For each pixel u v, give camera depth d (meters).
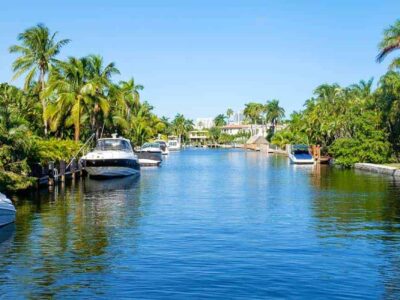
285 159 83.94
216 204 25.53
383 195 29.33
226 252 14.95
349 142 60.03
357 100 74.25
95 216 21.47
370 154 57.72
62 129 53.81
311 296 11.12
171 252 14.93
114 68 57.41
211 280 12.21
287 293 11.30
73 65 50.88
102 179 41.31
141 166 62.66
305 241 16.47
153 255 14.59
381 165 53.41
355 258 14.25
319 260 14.04
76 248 15.45
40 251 15.08
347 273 12.80
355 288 11.66
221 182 39.03
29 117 49.16
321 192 31.25
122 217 21.20
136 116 96.19
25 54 49.09
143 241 16.45
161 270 13.05
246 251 15.07
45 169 34.41
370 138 58.25
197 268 13.22
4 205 18.86
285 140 115.62
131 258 14.25
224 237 17.09
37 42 48.59
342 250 15.20
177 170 54.78
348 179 41.47
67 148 41.53
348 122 66.25
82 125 56.72
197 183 38.00
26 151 29.64
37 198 27.73
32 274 12.72
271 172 51.19
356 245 15.88
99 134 61.03
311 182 38.69
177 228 18.72
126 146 45.44
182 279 12.29
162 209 23.70
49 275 12.63
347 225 19.34
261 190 32.69
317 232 17.95
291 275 12.62
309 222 20.05
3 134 28.33
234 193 30.91
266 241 16.47
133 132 88.44
